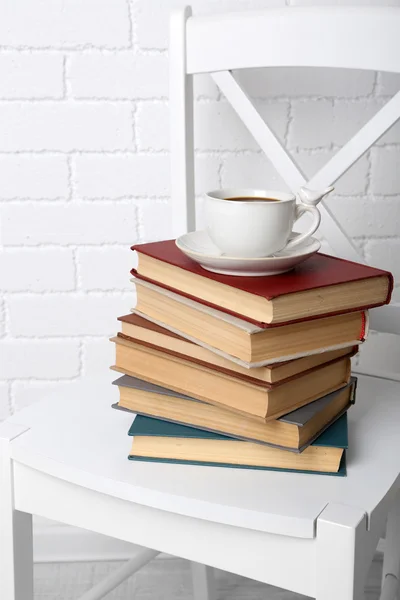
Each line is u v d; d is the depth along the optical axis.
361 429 0.87
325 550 0.68
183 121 1.06
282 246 0.77
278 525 0.69
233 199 0.82
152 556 1.17
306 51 0.98
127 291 1.31
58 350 1.34
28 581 0.89
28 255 1.30
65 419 0.89
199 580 1.26
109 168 1.26
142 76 1.22
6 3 1.19
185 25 1.04
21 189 1.27
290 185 1.04
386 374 1.05
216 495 0.73
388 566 1.17
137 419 0.81
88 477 0.77
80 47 1.21
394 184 1.25
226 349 0.74
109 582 1.13
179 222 1.09
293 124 1.23
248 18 1.00
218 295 0.75
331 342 0.79
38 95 1.23
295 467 0.77
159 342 0.81
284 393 0.75
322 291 0.74
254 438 0.76
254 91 1.22
